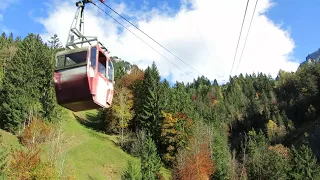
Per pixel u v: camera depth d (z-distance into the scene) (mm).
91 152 67625
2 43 117000
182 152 70125
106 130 87688
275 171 75000
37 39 103375
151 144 63500
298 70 173625
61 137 65562
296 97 159375
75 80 14086
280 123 140125
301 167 75062
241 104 175250
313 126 125438
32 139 59781
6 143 59469
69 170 52844
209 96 169750
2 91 75750
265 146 100688
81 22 14586
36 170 41344
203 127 84250
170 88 107000
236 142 131375
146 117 83750
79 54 14312
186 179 61969
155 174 59594
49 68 85688
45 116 73938
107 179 58844
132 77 100688
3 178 40875
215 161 73562
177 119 79125
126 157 70312
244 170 81812
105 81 15523
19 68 76938
